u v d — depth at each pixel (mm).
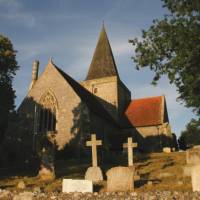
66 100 38781
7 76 30562
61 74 40531
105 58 54906
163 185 15789
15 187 17531
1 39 30828
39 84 41094
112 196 13781
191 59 20078
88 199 13688
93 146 20656
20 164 31500
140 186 15930
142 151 44719
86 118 36938
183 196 12977
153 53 22672
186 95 22031
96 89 52562
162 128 46531
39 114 39875
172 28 21953
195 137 45156
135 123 48500
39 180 20312
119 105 51375
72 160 31453
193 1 21578
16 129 38031
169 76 21281
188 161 18984
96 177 19250
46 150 22078
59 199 13969
